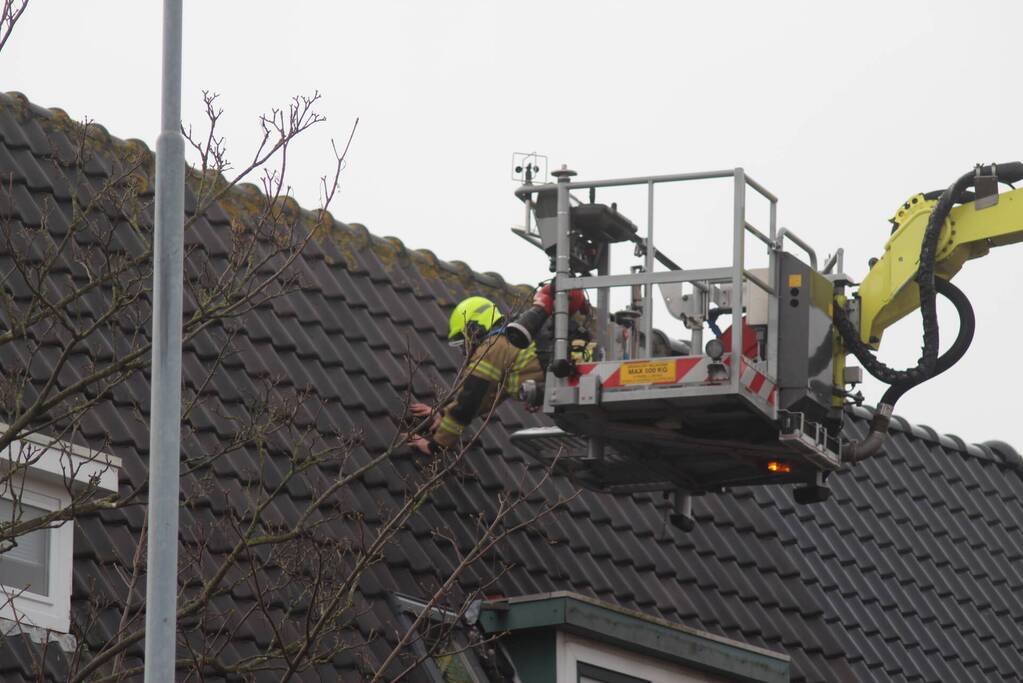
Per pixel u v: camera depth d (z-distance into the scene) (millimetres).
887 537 55250
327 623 30828
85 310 39812
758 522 51312
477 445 46031
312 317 45938
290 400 42500
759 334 41688
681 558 47375
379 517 41469
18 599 32656
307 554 37312
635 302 41312
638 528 47219
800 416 41062
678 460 43656
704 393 39469
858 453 44156
